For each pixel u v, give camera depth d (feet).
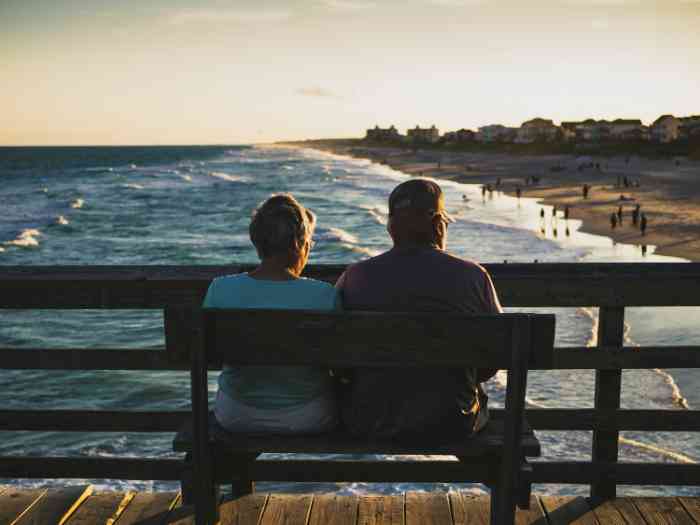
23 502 10.09
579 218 155.84
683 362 9.67
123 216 163.53
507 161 498.28
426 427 7.47
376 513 9.65
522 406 7.11
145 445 33.78
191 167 419.95
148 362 9.75
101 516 9.69
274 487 26.76
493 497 7.82
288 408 7.82
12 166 438.81
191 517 9.66
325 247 110.93
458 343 7.09
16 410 10.09
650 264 9.86
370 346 7.14
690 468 9.90
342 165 492.54
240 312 7.18
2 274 9.74
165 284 9.43
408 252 7.57
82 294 9.52
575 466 10.04
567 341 48.83
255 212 7.95
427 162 524.52
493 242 117.19
